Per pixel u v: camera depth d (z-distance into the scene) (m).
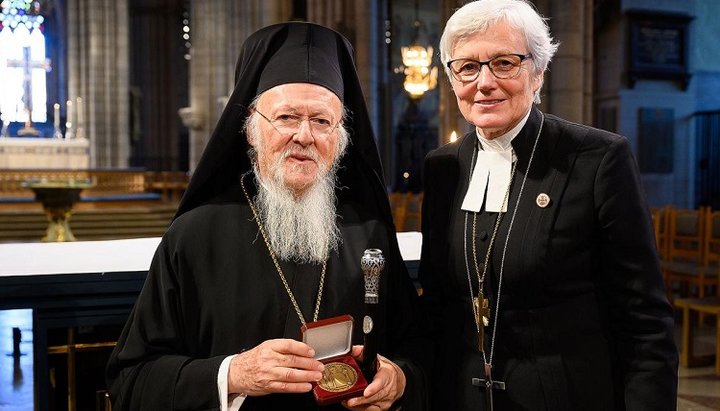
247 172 1.98
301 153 1.78
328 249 1.88
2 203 14.92
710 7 14.55
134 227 14.05
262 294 1.81
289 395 1.81
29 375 4.16
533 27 1.73
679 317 7.07
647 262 1.69
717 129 14.11
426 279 2.02
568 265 1.72
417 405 1.83
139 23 29.50
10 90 27.52
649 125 14.00
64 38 27.81
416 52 13.71
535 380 1.72
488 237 1.80
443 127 10.37
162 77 29.80
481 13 1.70
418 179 22.56
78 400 2.46
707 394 4.67
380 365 1.70
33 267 2.19
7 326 4.86
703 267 6.81
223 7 23.09
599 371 1.73
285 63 1.81
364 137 2.00
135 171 18.52
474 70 1.74
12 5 27.81
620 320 1.74
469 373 1.82
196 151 23.25
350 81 1.99
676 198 14.25
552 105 8.27
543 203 1.74
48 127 28.02
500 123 1.74
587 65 8.38
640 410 1.64
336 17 12.55
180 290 1.81
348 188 2.07
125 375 1.76
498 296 1.77
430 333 2.00
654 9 13.79
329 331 1.63
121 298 2.15
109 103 24.88
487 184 1.84
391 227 2.06
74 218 13.63
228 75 23.20
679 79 14.09
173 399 1.66
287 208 1.84
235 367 1.62
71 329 2.29
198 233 1.85
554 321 1.74
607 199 1.70
